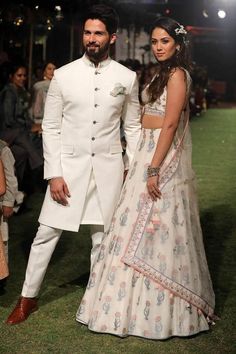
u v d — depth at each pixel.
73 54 17.22
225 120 21.22
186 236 4.43
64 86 4.46
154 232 4.35
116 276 4.36
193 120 20.92
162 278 4.30
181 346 4.27
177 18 24.50
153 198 4.39
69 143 4.54
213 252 6.46
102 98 4.47
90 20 4.40
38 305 4.91
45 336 4.39
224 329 4.58
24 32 14.05
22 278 5.54
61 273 5.71
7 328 4.51
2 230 4.99
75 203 4.53
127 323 4.33
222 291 5.35
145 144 4.53
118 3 15.91
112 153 4.59
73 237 6.89
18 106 9.05
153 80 4.46
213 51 37.12
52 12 12.12
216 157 12.72
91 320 4.43
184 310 4.37
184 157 4.54
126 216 4.44
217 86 35.34
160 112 4.46
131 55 22.33
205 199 8.84
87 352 4.16
